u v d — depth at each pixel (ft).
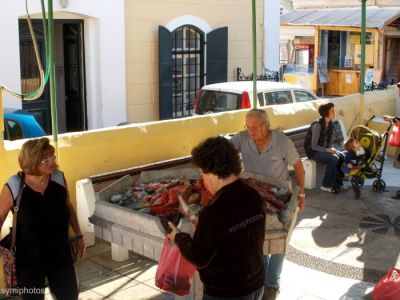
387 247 21.36
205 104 35.94
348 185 29.25
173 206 15.55
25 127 26.78
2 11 34.40
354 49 76.48
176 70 45.83
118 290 17.62
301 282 18.37
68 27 40.70
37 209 12.84
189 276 13.53
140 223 15.38
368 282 18.43
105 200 17.10
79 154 20.80
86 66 40.11
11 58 35.17
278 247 15.05
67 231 13.52
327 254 20.67
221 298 10.75
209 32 46.98
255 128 17.52
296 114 31.99
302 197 17.93
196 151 11.05
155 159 23.71
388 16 71.20
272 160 17.87
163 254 13.71
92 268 19.19
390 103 40.24
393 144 27.35
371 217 24.52
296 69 82.33
